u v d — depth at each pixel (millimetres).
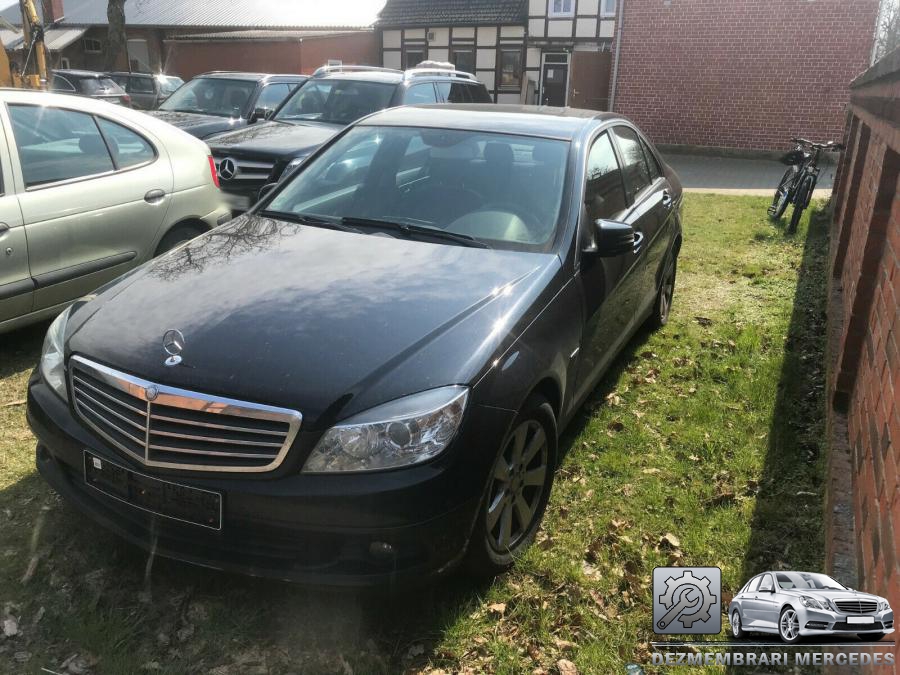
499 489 2789
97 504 2715
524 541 3023
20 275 4324
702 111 18578
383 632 2635
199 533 2480
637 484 3578
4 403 4098
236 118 9406
